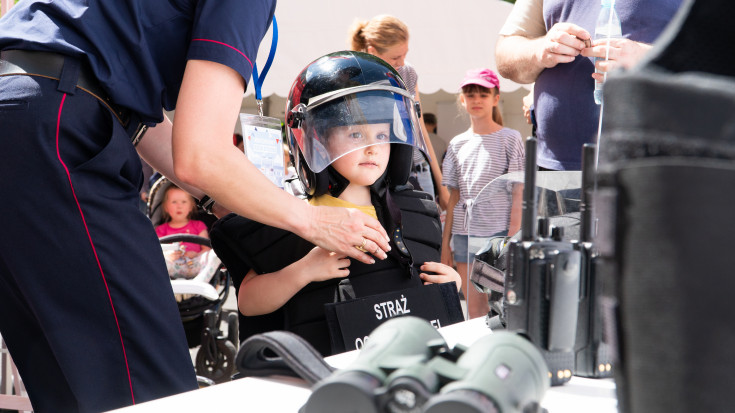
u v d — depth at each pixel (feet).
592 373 2.08
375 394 1.37
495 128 9.46
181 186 4.99
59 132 3.44
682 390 1.00
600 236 1.18
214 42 3.50
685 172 0.97
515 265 1.95
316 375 1.84
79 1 3.56
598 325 2.06
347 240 4.07
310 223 3.97
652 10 5.32
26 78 3.48
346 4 12.44
